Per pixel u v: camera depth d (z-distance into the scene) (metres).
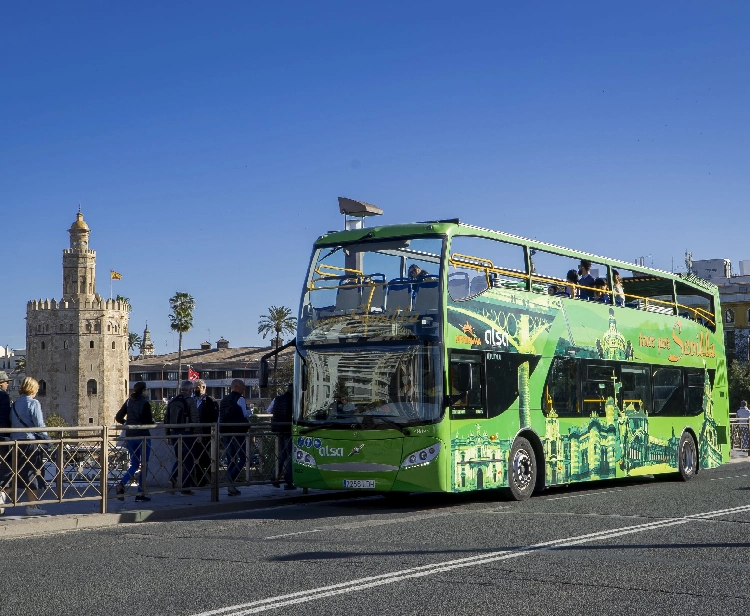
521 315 16.34
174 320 124.25
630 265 19.98
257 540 10.73
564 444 17.08
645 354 20.08
